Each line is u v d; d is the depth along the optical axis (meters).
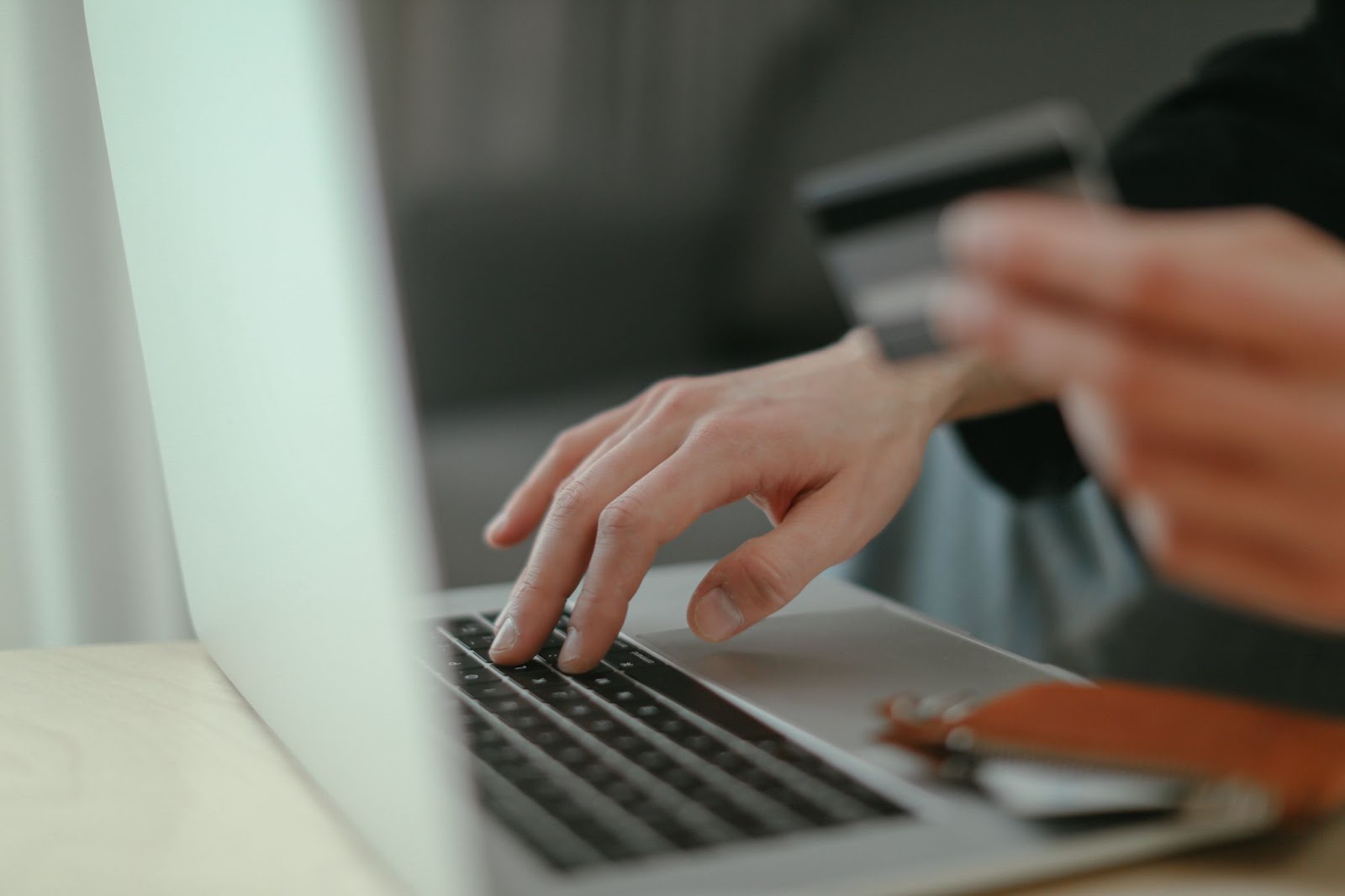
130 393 0.95
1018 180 0.28
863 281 0.30
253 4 0.49
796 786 0.32
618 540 0.47
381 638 0.46
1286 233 0.28
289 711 0.42
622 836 0.29
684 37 1.22
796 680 0.44
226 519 0.51
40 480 0.94
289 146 0.50
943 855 0.28
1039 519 0.82
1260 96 0.75
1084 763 0.31
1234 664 0.73
